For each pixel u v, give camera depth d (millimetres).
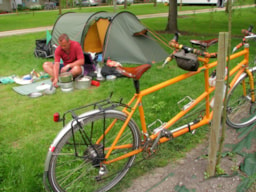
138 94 2135
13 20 19266
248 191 2102
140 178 2305
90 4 33469
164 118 3275
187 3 28547
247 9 7711
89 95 4312
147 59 5875
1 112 3740
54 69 4562
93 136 2662
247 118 3100
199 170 2344
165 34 10195
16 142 2965
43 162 2514
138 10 24516
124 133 2283
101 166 2084
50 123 3381
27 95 4363
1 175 2281
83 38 6480
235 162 2439
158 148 2396
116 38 6016
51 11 28266
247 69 2842
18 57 7062
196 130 2971
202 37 9500
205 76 2459
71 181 2191
